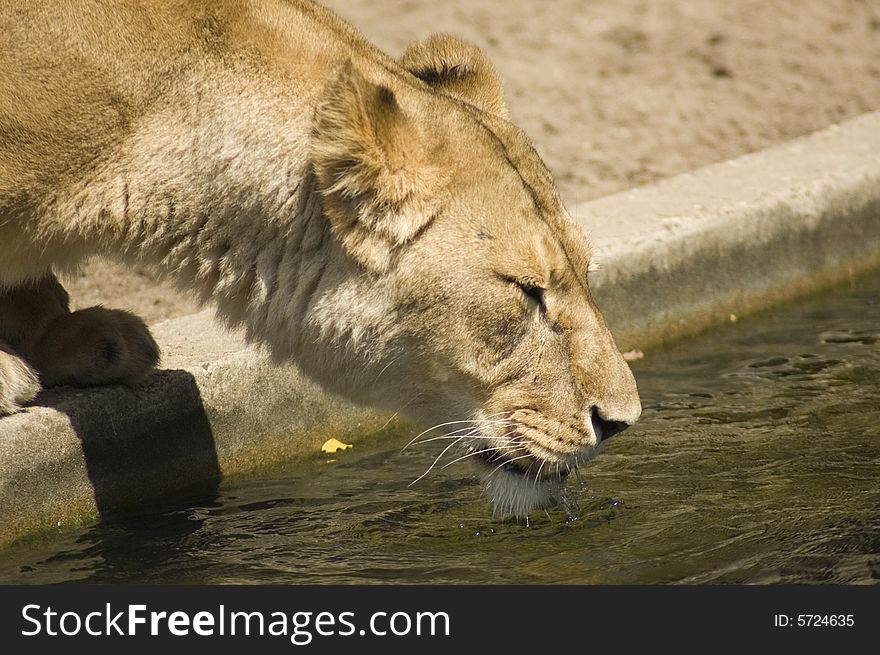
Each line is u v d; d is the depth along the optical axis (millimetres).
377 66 9055
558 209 9141
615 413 9062
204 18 8883
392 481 10734
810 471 10406
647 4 23016
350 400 9391
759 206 14891
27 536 9656
